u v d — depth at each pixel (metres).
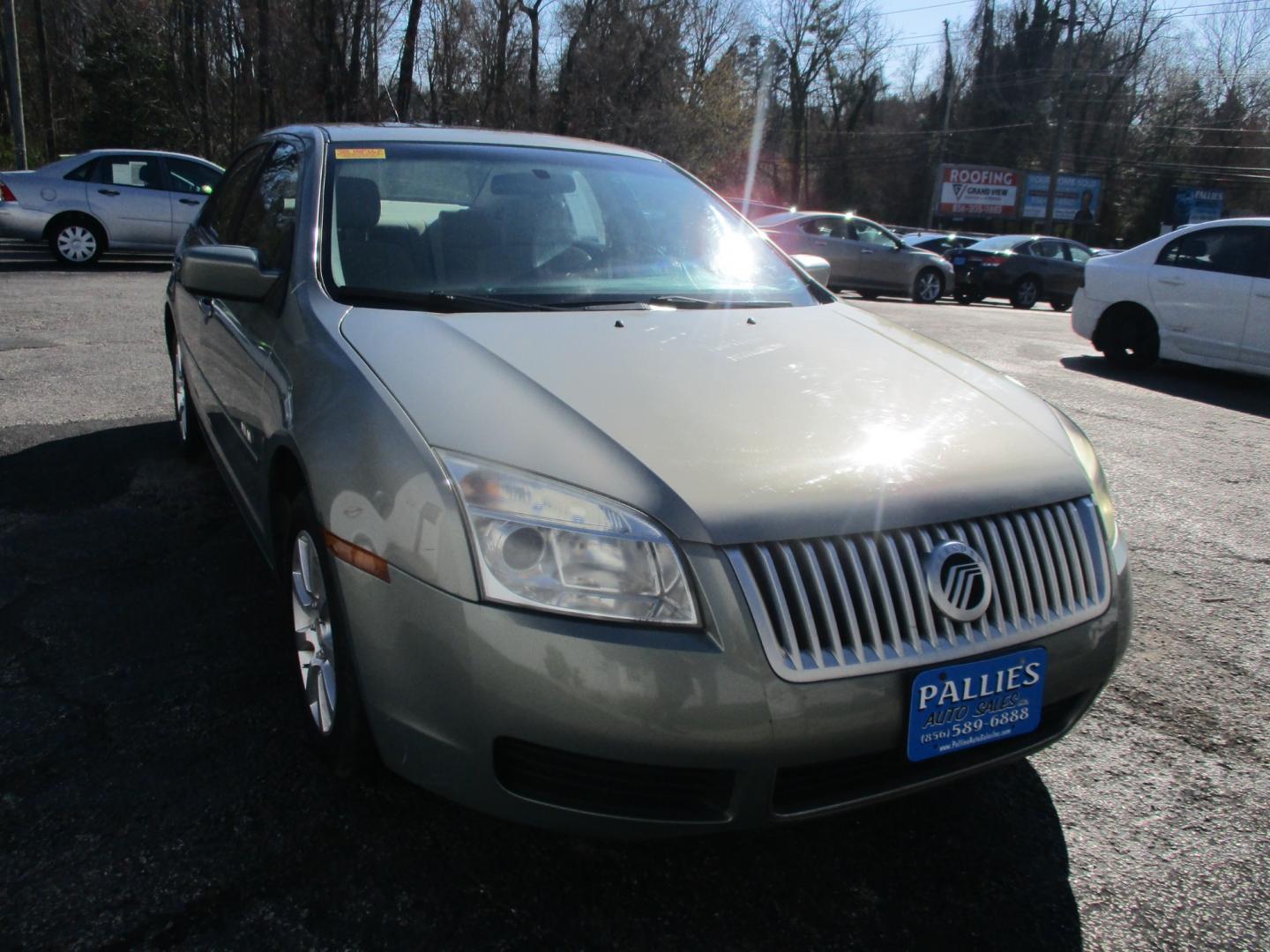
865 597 1.93
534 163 3.46
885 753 1.98
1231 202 55.62
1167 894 2.24
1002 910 2.17
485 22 36.09
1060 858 2.36
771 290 3.26
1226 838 2.45
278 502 2.71
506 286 2.93
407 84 27.30
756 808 1.91
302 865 2.18
